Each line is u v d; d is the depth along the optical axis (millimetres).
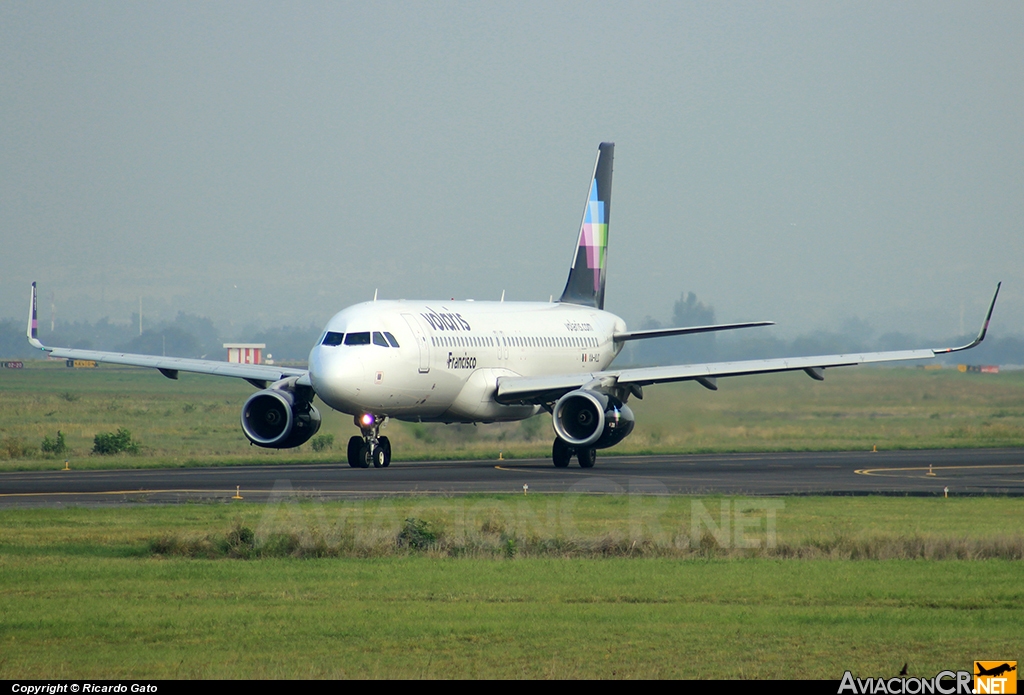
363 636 60031
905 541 88625
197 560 82562
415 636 60094
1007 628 62344
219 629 61312
